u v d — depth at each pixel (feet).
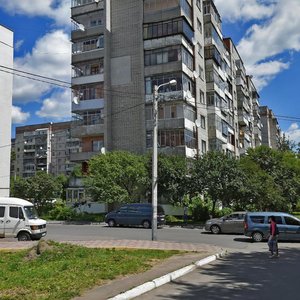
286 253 56.95
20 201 71.87
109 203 128.98
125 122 145.48
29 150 422.41
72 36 157.58
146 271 35.63
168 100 136.15
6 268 36.27
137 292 27.45
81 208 148.36
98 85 150.41
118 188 124.88
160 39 141.28
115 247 54.80
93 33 153.89
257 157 142.51
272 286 31.58
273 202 117.70
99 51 151.64
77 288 27.20
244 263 45.39
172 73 138.21
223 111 174.60
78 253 43.68
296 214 160.66
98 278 31.01
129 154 131.54
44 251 44.06
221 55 179.11
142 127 141.28
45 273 32.32
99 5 155.43
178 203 121.19
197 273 37.65
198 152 143.54
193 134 142.41
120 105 146.92
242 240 76.18
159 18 142.51
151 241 65.92
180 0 140.26
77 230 94.58
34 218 71.72
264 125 327.67
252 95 273.95
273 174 134.62
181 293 28.53
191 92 145.07
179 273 35.81
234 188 114.11
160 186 118.93
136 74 145.18
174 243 62.90
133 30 148.25
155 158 70.79
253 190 114.93
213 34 165.37
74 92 153.89
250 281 33.78
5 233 69.82
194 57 150.51
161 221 105.91
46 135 416.46
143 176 123.75
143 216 105.40
